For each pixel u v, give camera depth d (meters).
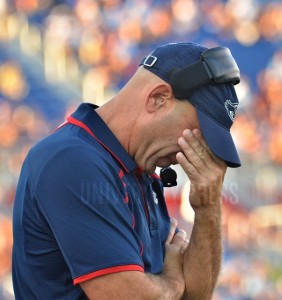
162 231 8.54
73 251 7.12
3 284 30.36
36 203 7.35
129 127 7.76
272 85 39.91
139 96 7.73
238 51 42.00
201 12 42.97
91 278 7.11
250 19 42.84
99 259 7.11
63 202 7.18
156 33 42.59
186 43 7.82
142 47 42.41
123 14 43.62
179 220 24.95
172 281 7.87
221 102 7.60
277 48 41.91
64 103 40.56
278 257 32.50
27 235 7.48
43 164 7.38
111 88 41.72
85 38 43.41
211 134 7.53
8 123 38.53
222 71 7.56
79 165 7.29
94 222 7.20
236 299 30.91
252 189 34.38
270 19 42.66
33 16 44.72
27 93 40.59
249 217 33.41
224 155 7.57
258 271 31.78
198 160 7.65
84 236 7.13
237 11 42.94
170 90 7.59
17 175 35.47
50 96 40.81
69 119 7.90
